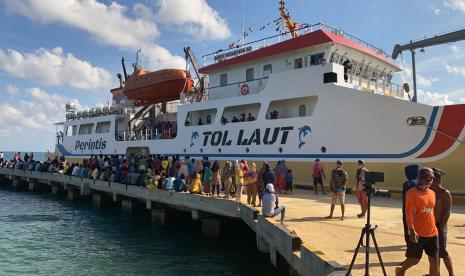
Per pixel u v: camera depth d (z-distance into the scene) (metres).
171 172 20.92
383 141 16.50
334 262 6.75
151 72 30.55
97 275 11.54
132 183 21.86
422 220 5.99
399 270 6.28
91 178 26.89
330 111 18.12
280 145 19.92
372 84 22.53
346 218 11.90
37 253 14.05
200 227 18.58
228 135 22.52
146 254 13.81
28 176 36.12
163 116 32.59
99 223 19.92
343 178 11.71
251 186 14.35
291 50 20.48
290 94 19.72
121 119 33.06
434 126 15.28
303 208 13.75
